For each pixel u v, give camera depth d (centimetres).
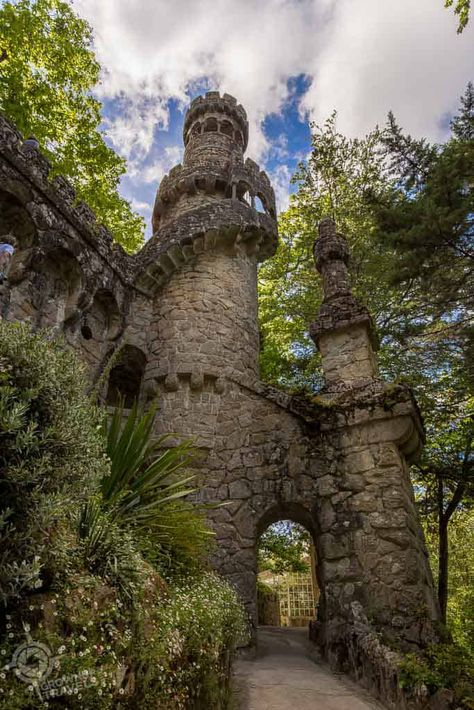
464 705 369
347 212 1428
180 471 737
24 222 726
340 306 848
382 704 443
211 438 830
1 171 690
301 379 1523
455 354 1070
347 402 734
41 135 1154
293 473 732
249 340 1022
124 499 474
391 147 941
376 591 586
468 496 1254
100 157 1258
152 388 889
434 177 827
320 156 1491
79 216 832
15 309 688
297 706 421
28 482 214
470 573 1680
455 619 1448
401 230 838
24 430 233
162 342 947
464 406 1151
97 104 1270
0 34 1105
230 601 476
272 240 1167
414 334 1062
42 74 1194
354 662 535
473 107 877
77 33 1216
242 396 862
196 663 310
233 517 737
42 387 242
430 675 404
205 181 1266
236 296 1049
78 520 298
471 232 804
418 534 671
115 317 927
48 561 232
